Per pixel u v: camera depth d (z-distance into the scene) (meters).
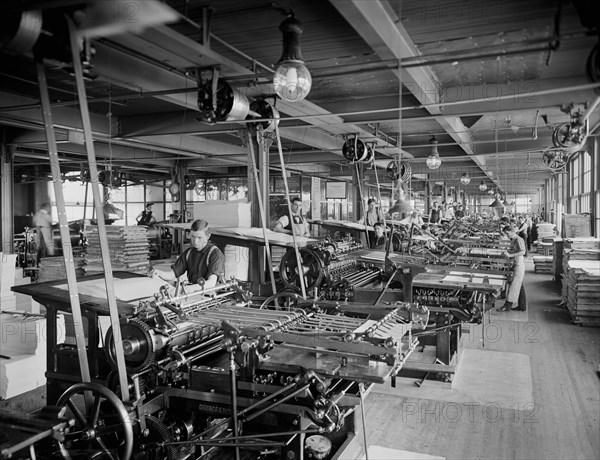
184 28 3.94
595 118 5.24
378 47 3.65
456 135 8.00
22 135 9.36
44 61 2.92
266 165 7.18
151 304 3.32
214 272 4.67
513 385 5.25
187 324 3.54
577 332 7.45
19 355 4.85
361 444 3.94
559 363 5.98
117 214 8.68
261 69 5.04
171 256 17.14
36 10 2.73
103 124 7.82
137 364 3.26
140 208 21.78
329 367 2.89
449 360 5.44
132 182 19.86
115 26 2.97
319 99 6.55
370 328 3.07
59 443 2.75
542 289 11.35
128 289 3.97
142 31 3.12
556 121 6.51
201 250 4.81
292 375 3.19
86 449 3.41
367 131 8.02
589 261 8.68
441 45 4.33
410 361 5.66
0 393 4.60
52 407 2.60
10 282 7.58
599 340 7.00
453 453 3.82
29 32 2.73
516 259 8.81
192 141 10.29
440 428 4.25
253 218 7.17
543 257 14.62
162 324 3.29
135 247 8.69
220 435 3.52
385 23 3.55
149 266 8.88
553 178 19.69
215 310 3.71
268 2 3.53
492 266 7.71
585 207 12.79
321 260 5.44
